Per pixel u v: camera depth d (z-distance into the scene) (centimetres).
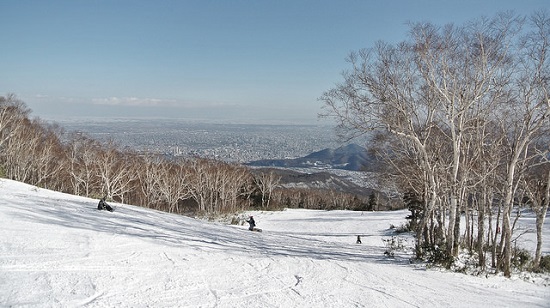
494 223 3562
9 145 4969
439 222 2055
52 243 1244
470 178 1805
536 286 1488
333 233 3841
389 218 4847
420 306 1069
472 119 1712
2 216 1576
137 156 6919
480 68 1611
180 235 1833
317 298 1033
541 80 1488
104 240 1398
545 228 3134
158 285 985
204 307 870
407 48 1639
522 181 1812
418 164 1975
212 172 6725
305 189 8912
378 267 1597
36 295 812
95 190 5675
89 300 823
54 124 7269
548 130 1577
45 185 5334
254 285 1092
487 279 1547
